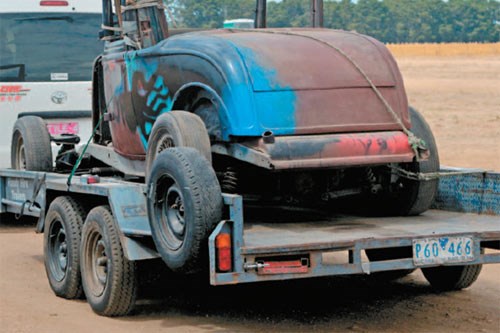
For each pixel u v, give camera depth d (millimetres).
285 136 8211
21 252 11852
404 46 84688
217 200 7430
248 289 9750
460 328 8305
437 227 8430
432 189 9117
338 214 9445
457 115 27766
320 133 8320
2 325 8453
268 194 8844
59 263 9719
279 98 8242
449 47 84250
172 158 7609
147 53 9250
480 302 9266
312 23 10016
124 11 9766
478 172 9164
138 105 9539
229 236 7316
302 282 10078
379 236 7852
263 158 8055
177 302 9219
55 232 9766
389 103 8648
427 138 9070
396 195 9219
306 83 8359
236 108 8172
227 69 8250
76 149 13055
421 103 31531
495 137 23219
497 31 99500
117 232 8531
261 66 8297
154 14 9414
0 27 14250
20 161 11648
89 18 14594
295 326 8344
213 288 9750
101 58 10852
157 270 8719
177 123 8234
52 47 14391
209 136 8539
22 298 9531
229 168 8656
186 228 7461
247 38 8664
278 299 9344
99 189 8719
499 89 36406
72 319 8656
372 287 9914
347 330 8211
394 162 8539
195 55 8570
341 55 8664
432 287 9859
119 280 8508
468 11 98938
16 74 14234
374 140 8406
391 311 8891
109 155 10555
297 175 8750
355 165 8312
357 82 8562
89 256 9000
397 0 91062
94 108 11219
